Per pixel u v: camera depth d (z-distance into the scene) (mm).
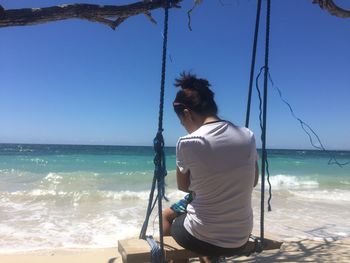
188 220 2445
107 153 46688
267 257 5336
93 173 18000
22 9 3791
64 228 7391
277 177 19000
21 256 5504
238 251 2422
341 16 5008
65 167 23828
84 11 3971
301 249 5855
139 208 9578
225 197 2328
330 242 6379
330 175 21047
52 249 5922
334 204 11023
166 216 3051
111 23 4332
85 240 6566
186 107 2494
